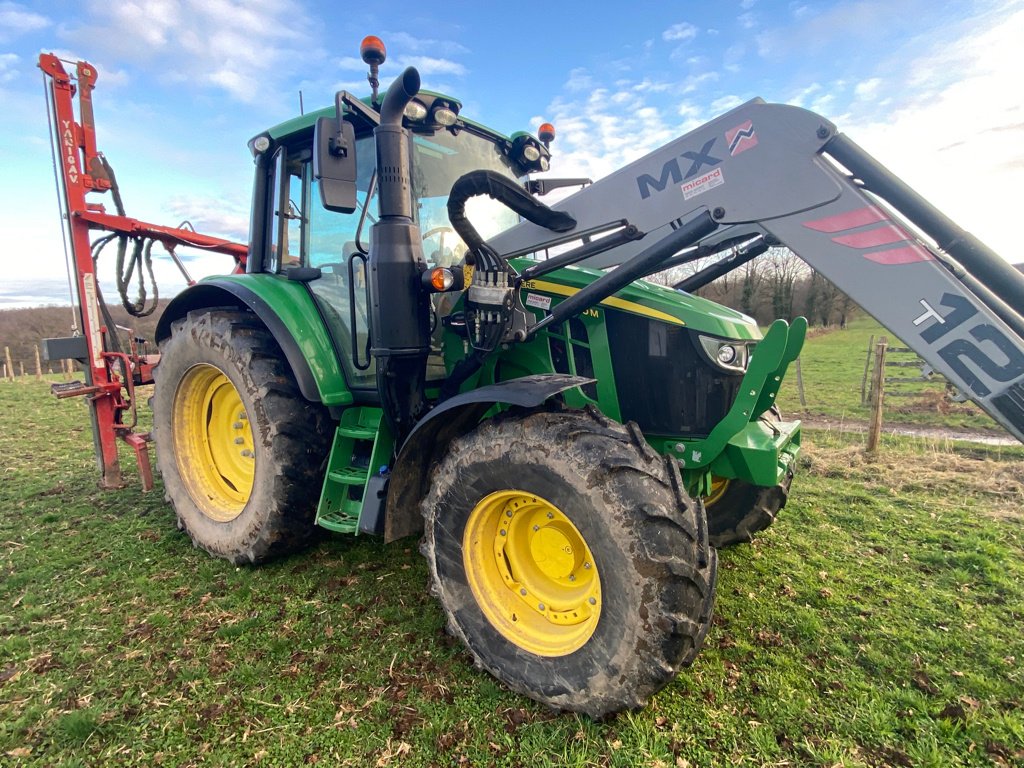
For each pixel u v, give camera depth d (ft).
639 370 8.93
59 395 13.98
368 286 8.95
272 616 9.04
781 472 8.65
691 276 11.42
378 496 8.74
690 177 7.23
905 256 5.99
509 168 11.76
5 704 7.14
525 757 6.27
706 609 6.75
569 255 8.35
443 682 7.50
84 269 14.29
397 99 8.15
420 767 6.18
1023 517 13.32
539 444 6.84
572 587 7.30
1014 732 6.68
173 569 10.68
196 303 12.77
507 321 8.35
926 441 21.76
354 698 7.22
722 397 8.71
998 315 6.06
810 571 10.64
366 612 9.18
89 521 12.99
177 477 11.90
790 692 7.32
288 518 10.17
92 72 13.91
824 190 6.37
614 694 6.43
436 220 10.03
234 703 7.14
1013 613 9.20
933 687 7.44
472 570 7.69
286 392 10.22
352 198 8.12
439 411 7.61
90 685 7.46
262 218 11.89
